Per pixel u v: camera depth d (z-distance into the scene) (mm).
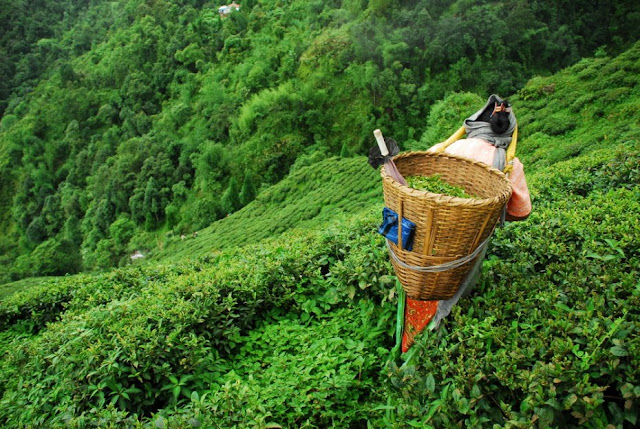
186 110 74125
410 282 2838
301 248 5121
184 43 85188
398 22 64750
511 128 3260
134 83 83250
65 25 123000
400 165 3264
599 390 2289
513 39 61344
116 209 63938
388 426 2805
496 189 2857
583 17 66812
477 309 3201
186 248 40500
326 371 3396
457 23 59375
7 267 61344
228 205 53594
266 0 90062
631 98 31422
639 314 2848
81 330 4137
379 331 3859
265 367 3926
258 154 60781
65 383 3703
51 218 71125
